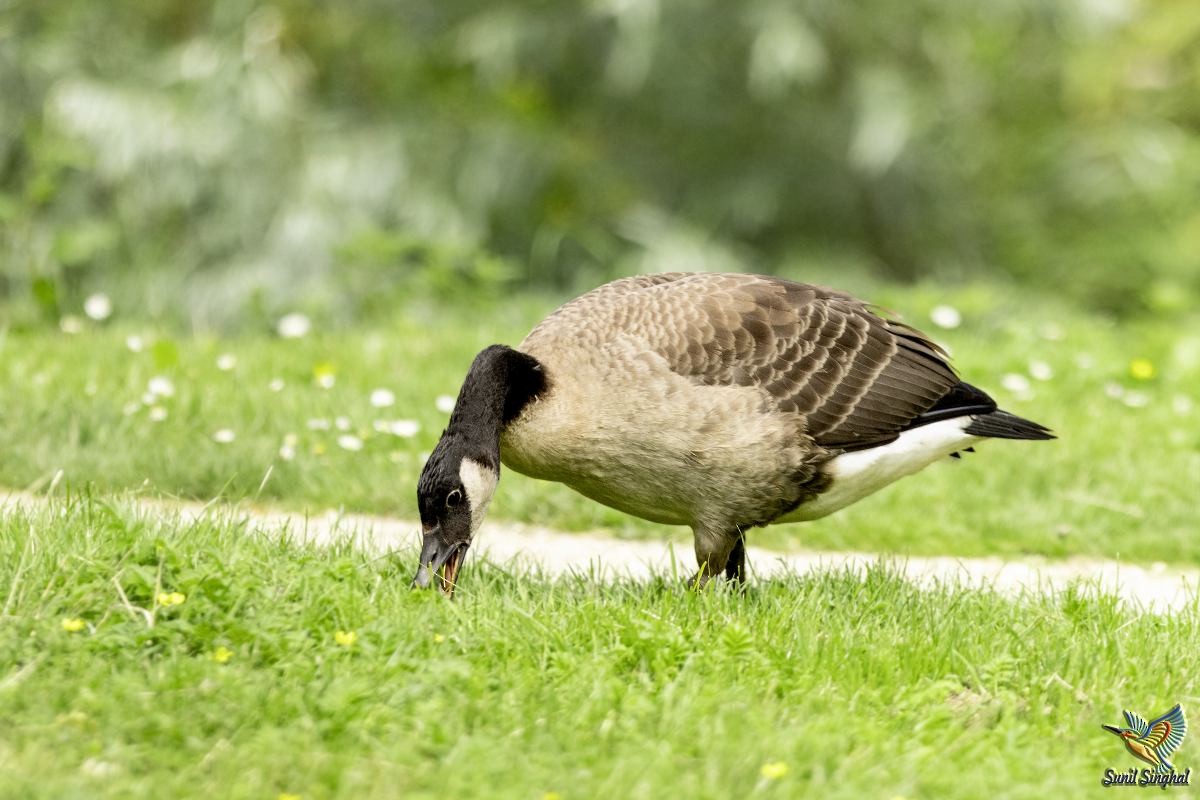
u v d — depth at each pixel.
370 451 13.01
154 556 8.28
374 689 7.30
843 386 9.76
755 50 27.44
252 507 11.95
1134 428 14.62
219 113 25.91
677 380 9.25
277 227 25.55
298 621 7.86
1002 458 13.67
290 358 15.61
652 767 6.76
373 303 22.61
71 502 9.60
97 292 24.48
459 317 20.45
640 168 29.39
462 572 9.67
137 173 25.39
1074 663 8.30
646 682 7.69
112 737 6.77
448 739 6.92
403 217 26.59
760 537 12.30
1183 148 33.31
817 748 7.02
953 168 31.64
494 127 28.00
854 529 12.36
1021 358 16.89
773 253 30.08
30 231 24.55
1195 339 17.83
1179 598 10.95
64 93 25.34
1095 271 32.31
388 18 28.89
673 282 10.19
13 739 6.70
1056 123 34.22
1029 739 7.38
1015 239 32.91
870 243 31.17
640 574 10.72
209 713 6.98
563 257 28.28
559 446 9.30
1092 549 12.17
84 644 7.47
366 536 11.09
